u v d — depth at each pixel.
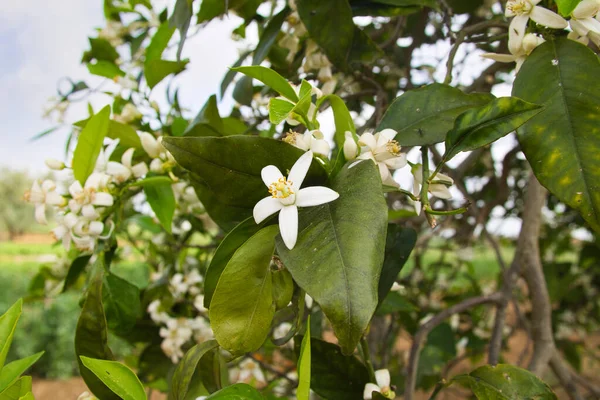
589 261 0.91
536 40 0.25
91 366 0.21
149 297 0.53
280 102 0.23
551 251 1.20
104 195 0.34
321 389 0.28
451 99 0.26
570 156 0.22
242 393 0.21
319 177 0.23
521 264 0.51
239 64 0.45
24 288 3.00
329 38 0.36
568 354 0.95
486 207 0.67
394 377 0.75
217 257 0.23
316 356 0.29
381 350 0.70
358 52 0.39
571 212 0.96
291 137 0.24
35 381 2.51
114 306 0.36
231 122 0.42
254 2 0.41
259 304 0.21
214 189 0.23
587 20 0.24
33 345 2.51
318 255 0.19
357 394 0.28
